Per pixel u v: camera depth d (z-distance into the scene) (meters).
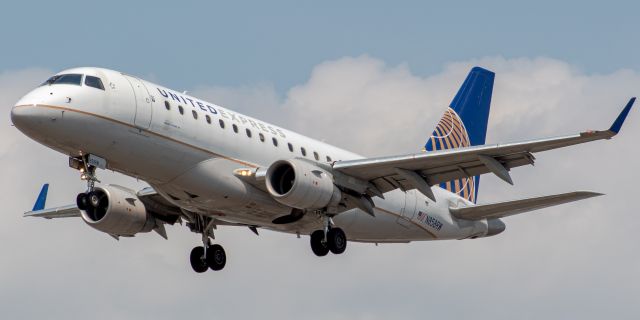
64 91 89.62
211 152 96.25
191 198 98.75
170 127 93.56
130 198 107.12
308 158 106.06
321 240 105.81
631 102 82.88
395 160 96.75
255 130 101.44
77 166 93.12
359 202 101.88
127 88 92.31
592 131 85.50
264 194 99.50
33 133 89.69
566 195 106.00
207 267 113.44
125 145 91.50
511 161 94.44
